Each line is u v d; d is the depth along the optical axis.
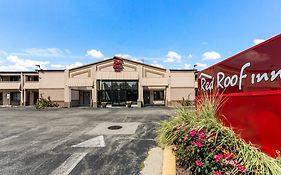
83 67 39.16
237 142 4.59
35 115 21.33
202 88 8.53
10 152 7.46
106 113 22.97
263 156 3.99
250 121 4.84
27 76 47.03
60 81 39.50
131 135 10.09
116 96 38.75
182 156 5.11
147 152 7.05
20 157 6.85
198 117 6.17
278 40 4.02
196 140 4.88
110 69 38.97
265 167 3.79
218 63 6.75
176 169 4.91
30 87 45.78
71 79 38.94
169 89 39.12
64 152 7.34
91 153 7.16
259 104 4.54
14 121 16.38
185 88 39.22
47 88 39.50
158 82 38.91
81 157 6.73
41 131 11.65
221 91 6.46
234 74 5.66
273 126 4.12
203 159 4.35
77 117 18.91
